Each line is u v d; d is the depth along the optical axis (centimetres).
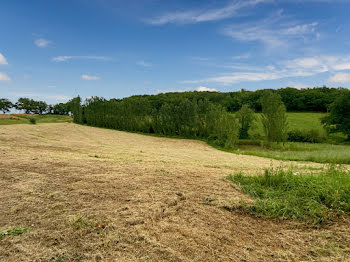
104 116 5438
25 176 542
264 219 363
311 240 301
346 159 1703
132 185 496
